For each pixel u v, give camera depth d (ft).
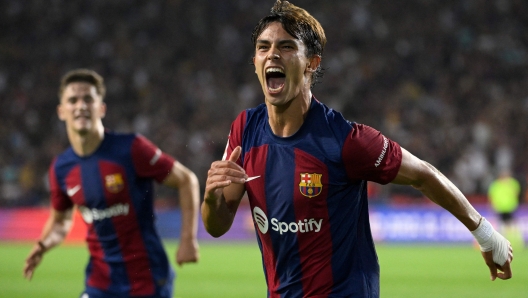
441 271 66.28
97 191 28.53
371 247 19.17
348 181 18.21
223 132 114.01
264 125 18.94
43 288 53.57
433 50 132.67
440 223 99.60
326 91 122.11
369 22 135.23
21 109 118.62
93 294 28.45
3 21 132.77
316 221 18.16
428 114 118.83
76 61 128.57
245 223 101.40
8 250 85.20
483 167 107.14
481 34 135.85
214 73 128.16
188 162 108.78
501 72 129.49
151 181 29.45
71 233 96.27
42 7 134.10
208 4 136.36
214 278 60.59
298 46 17.93
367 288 18.61
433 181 18.44
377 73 127.54
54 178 29.58
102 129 29.27
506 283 57.72
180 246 29.71
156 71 127.13
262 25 18.26
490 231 19.31
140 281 28.35
